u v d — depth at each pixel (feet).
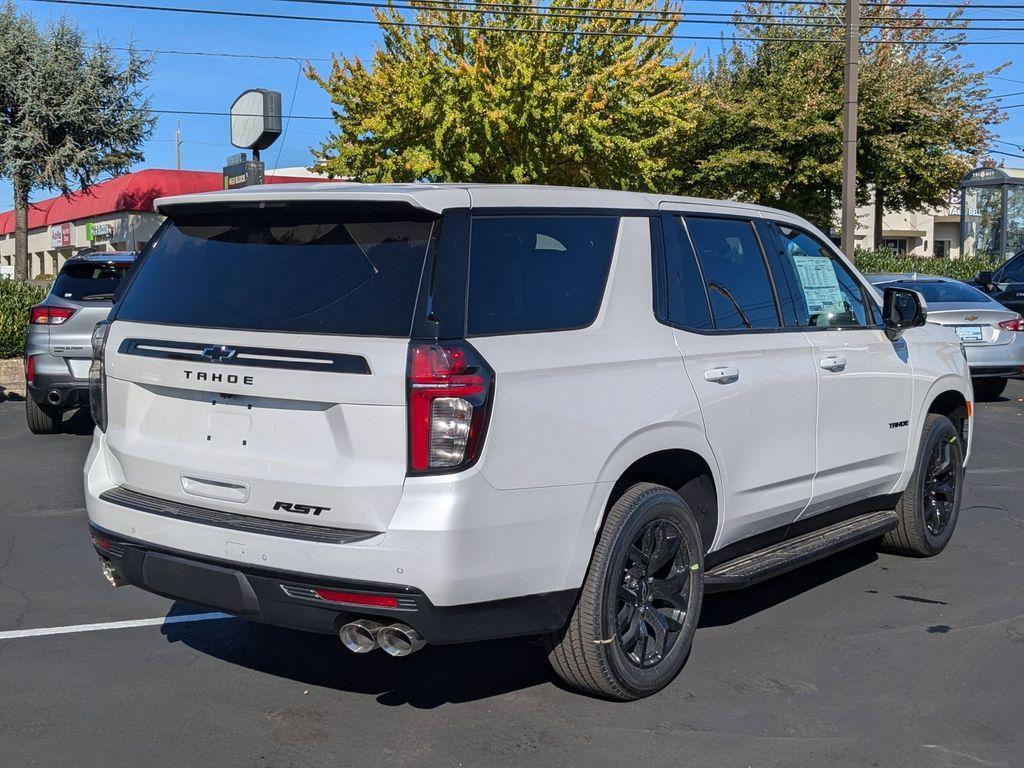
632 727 13.65
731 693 14.78
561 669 13.94
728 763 12.69
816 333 17.74
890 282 47.50
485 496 12.01
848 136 64.49
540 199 13.73
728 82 99.55
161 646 16.65
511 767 12.58
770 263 17.31
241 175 49.16
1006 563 21.45
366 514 11.94
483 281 12.73
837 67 92.58
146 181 121.80
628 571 14.10
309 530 12.28
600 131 70.08
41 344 34.58
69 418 41.04
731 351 15.62
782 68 95.20
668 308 14.96
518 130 68.44
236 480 12.80
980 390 47.34
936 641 16.94
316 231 13.23
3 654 16.28
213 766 12.59
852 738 13.39
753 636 17.16
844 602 18.95
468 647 16.57
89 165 97.25
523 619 12.70
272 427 12.64
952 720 13.96
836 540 18.01
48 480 29.48
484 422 12.00
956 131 94.32
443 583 11.80
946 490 21.79
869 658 16.17
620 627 13.98
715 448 15.14
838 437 17.94
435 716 14.01
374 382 11.88
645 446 13.87
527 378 12.53
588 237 14.23
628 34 72.54
